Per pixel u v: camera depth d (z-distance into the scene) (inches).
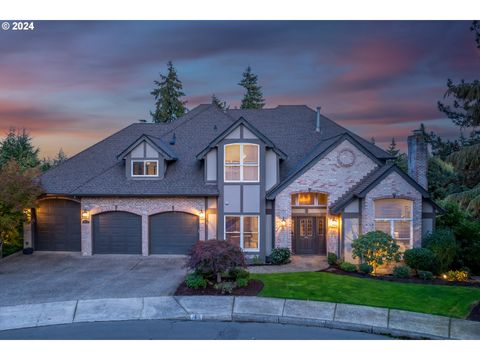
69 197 782.5
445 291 517.3
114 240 774.5
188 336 381.1
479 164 490.9
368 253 620.7
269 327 410.6
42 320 420.5
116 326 407.2
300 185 725.9
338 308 450.3
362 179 734.5
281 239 721.6
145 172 780.6
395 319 419.2
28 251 777.6
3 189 655.1
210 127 920.3
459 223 751.7
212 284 530.9
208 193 733.9
